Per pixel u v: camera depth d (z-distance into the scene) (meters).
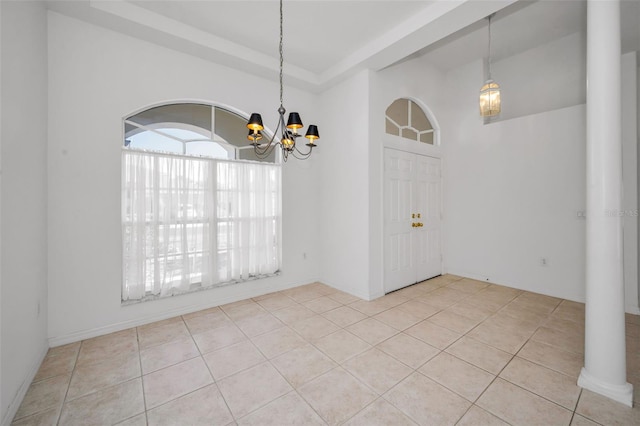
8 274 1.67
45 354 2.30
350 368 2.11
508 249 4.07
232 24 2.89
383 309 3.25
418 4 2.61
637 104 3.19
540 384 1.91
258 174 3.67
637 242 3.11
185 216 3.12
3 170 1.63
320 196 4.31
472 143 4.43
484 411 1.67
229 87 3.44
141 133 2.97
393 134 3.98
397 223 3.94
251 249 3.63
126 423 1.61
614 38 1.78
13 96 1.77
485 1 2.34
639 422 1.58
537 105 4.00
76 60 2.54
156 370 2.10
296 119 2.16
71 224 2.51
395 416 1.64
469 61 4.36
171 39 2.88
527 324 2.84
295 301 3.53
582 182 3.45
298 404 1.74
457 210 4.63
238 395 1.83
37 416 1.66
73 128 2.52
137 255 2.81
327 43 3.24
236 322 2.93
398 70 3.90
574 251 3.51
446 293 3.80
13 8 1.79
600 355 1.82
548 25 3.42
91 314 2.61
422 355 2.28
